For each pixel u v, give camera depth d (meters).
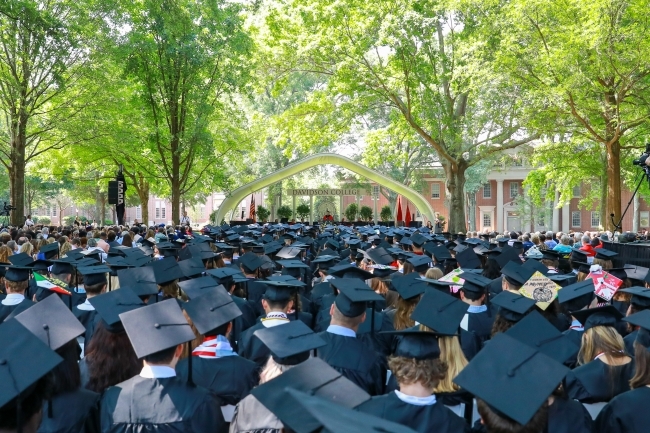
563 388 3.75
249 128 37.03
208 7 26.52
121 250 10.68
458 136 26.30
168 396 3.48
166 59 27.38
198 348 4.61
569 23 20.27
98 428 3.57
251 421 3.38
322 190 38.31
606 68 19.33
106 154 34.16
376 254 10.00
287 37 27.69
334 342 4.79
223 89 28.94
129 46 24.39
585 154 29.52
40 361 3.20
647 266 12.98
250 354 5.41
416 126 26.66
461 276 6.82
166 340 3.64
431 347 3.46
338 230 23.39
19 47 23.59
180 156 29.69
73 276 9.01
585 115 21.59
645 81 21.55
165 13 25.58
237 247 12.48
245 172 51.53
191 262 8.42
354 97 31.34
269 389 3.00
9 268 6.66
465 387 3.14
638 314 5.21
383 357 5.44
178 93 28.23
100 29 23.91
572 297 6.44
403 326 6.03
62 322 4.04
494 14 22.34
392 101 27.45
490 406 3.01
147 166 36.06
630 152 30.31
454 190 29.53
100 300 4.88
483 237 21.17
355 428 1.98
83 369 4.23
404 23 23.42
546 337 4.84
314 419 2.16
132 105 28.75
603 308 4.80
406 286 6.07
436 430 3.30
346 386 3.03
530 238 18.97
